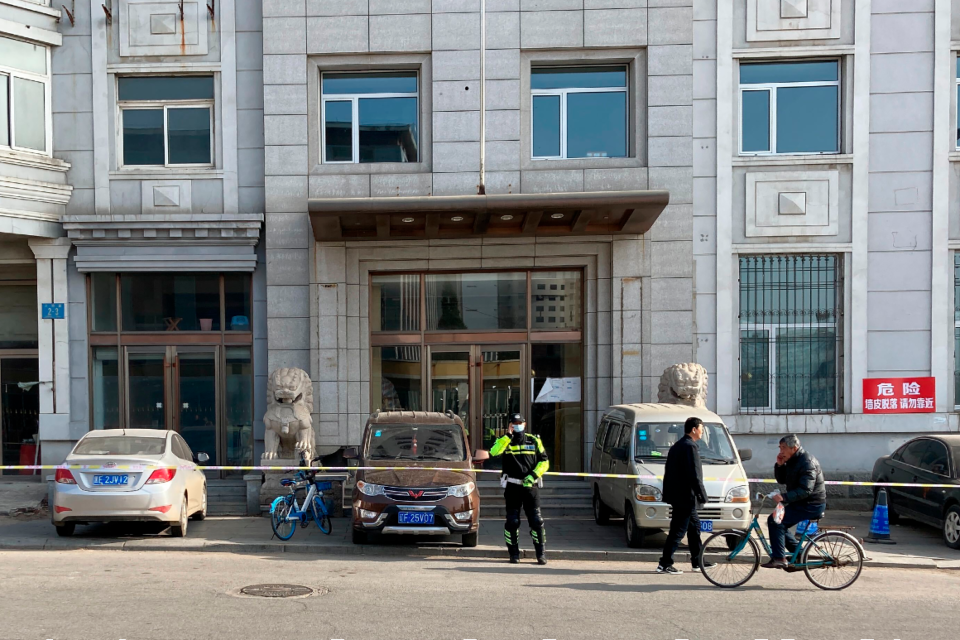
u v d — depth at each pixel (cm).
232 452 1444
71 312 1425
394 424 1137
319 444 1384
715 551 848
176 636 601
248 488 1290
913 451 1216
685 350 1385
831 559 840
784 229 1392
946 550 1067
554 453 1438
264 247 1427
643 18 1381
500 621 666
